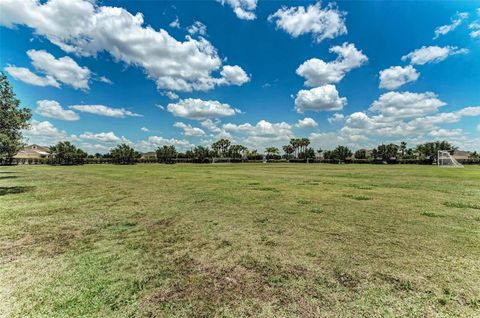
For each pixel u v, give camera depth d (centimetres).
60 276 374
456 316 274
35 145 9188
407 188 1365
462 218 702
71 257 448
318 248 484
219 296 318
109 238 555
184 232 596
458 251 461
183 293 325
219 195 1149
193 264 416
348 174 2544
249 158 9025
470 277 362
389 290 328
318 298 311
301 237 550
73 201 1022
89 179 2039
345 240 528
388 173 2675
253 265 410
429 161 6406
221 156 9388
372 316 274
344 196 1101
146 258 442
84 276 374
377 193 1184
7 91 1230
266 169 3803
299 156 9100
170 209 855
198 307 294
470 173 2608
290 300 307
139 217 746
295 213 782
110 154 7356
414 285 340
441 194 1141
